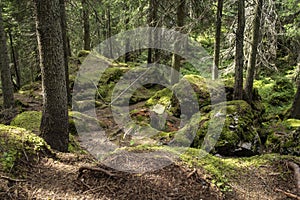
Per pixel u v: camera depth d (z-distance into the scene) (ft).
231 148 20.67
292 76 39.47
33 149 14.67
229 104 25.30
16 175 12.85
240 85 27.78
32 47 47.01
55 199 11.90
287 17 37.78
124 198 12.45
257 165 17.42
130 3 37.47
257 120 26.91
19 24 45.11
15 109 32.55
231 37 34.37
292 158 17.93
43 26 15.03
